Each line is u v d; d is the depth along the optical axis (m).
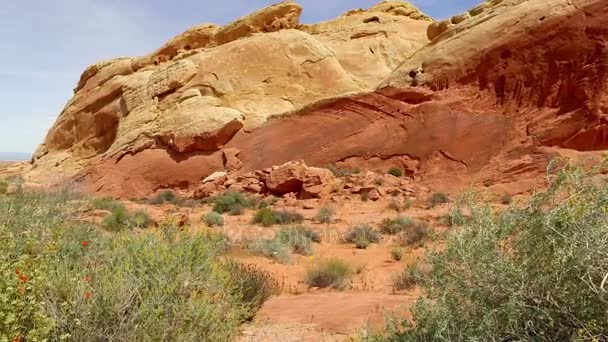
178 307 3.71
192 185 34.12
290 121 32.53
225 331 4.12
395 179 25.73
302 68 40.81
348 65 44.72
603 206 2.29
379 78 43.25
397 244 13.05
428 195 24.03
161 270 4.03
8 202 6.57
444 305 2.76
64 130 49.78
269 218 18.25
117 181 36.50
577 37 24.47
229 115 35.06
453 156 25.72
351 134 29.73
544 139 23.42
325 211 19.98
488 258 2.58
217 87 39.47
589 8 24.56
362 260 11.28
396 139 28.09
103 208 20.77
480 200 3.21
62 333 3.03
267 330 5.29
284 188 25.92
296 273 9.77
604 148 22.09
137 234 5.31
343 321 5.52
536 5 26.84
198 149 35.22
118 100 45.06
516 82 26.17
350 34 48.72
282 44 41.69
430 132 27.00
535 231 2.50
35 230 5.25
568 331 2.24
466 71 28.22
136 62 48.06
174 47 47.69
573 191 2.53
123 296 3.40
